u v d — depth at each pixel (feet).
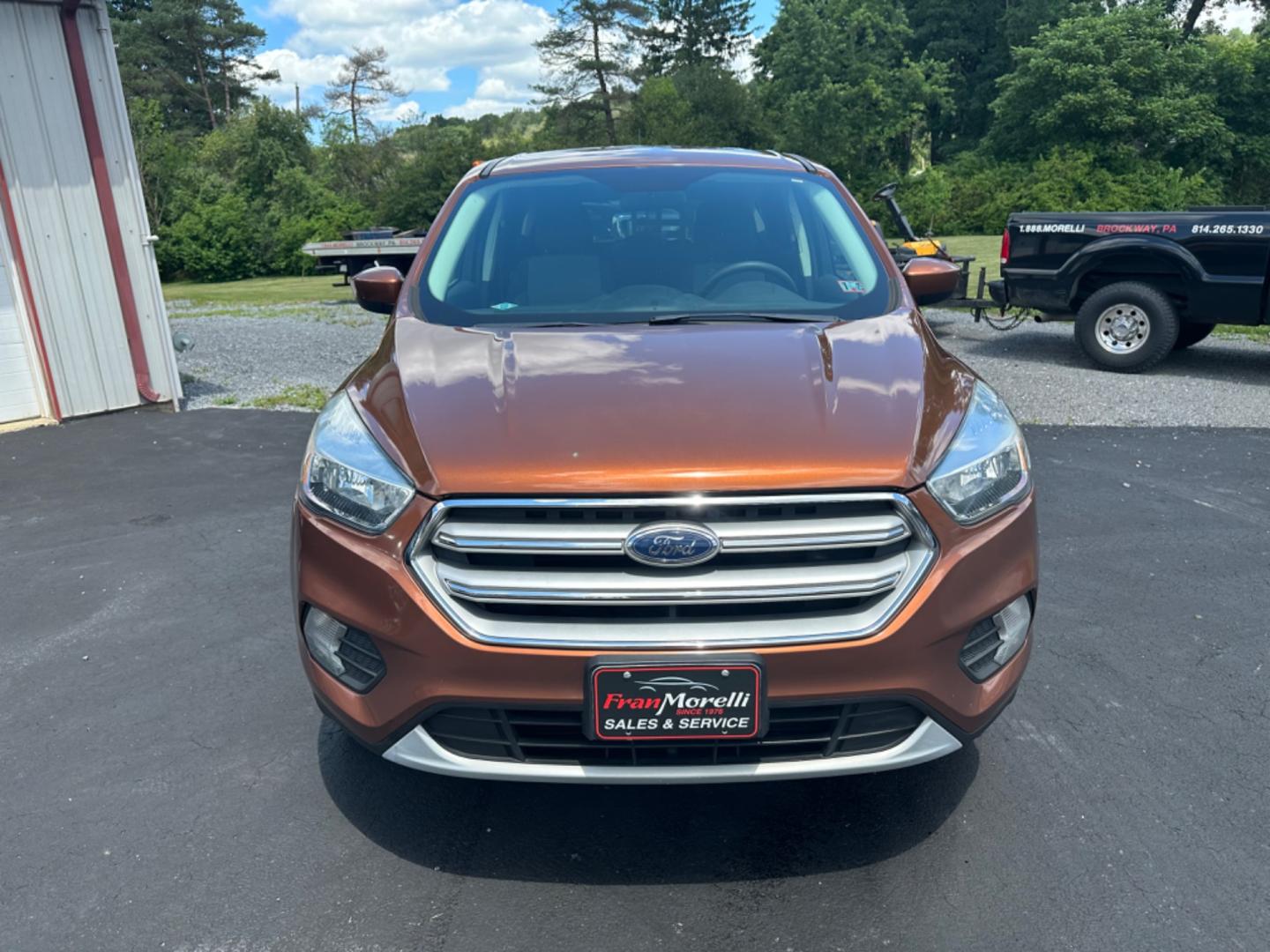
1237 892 7.99
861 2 196.54
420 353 9.41
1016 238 32.73
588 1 212.43
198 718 11.06
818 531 7.14
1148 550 15.85
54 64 25.52
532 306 10.62
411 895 8.07
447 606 7.24
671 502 7.08
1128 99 156.15
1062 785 9.50
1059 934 7.54
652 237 11.56
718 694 7.02
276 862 8.52
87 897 8.10
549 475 7.24
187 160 169.27
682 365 8.76
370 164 201.16
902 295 10.92
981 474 7.84
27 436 24.94
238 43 275.39
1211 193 150.92
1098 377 30.37
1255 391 28.19
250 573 15.40
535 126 295.07
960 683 7.65
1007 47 205.16
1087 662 12.10
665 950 7.43
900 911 7.82
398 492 7.51
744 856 8.50
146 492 19.84
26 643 13.10
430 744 7.52
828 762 7.42
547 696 7.13
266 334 45.60
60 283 26.08
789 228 11.75
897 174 188.34
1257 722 10.71
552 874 8.31
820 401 8.14
